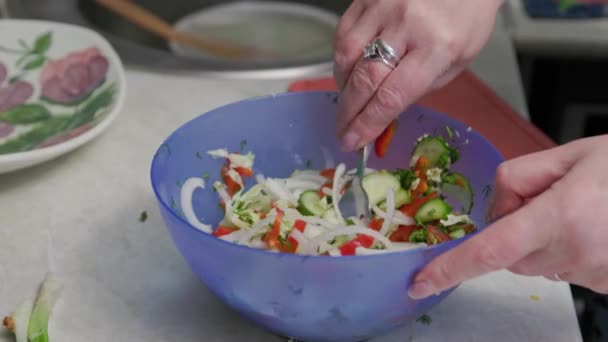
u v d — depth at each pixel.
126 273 0.76
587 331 1.13
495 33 1.38
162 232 0.82
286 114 0.83
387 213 0.73
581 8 1.49
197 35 1.54
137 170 0.94
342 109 0.75
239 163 0.80
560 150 0.63
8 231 0.82
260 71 1.19
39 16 1.36
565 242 0.57
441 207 0.73
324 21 1.57
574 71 1.50
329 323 0.62
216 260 0.59
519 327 0.70
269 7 1.61
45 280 0.73
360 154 0.78
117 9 1.42
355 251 0.65
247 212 0.73
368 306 0.60
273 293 0.59
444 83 0.80
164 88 1.14
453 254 0.57
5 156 0.84
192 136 0.76
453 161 0.77
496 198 0.65
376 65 0.72
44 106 1.02
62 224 0.83
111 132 1.02
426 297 0.61
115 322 0.69
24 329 0.66
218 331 0.69
